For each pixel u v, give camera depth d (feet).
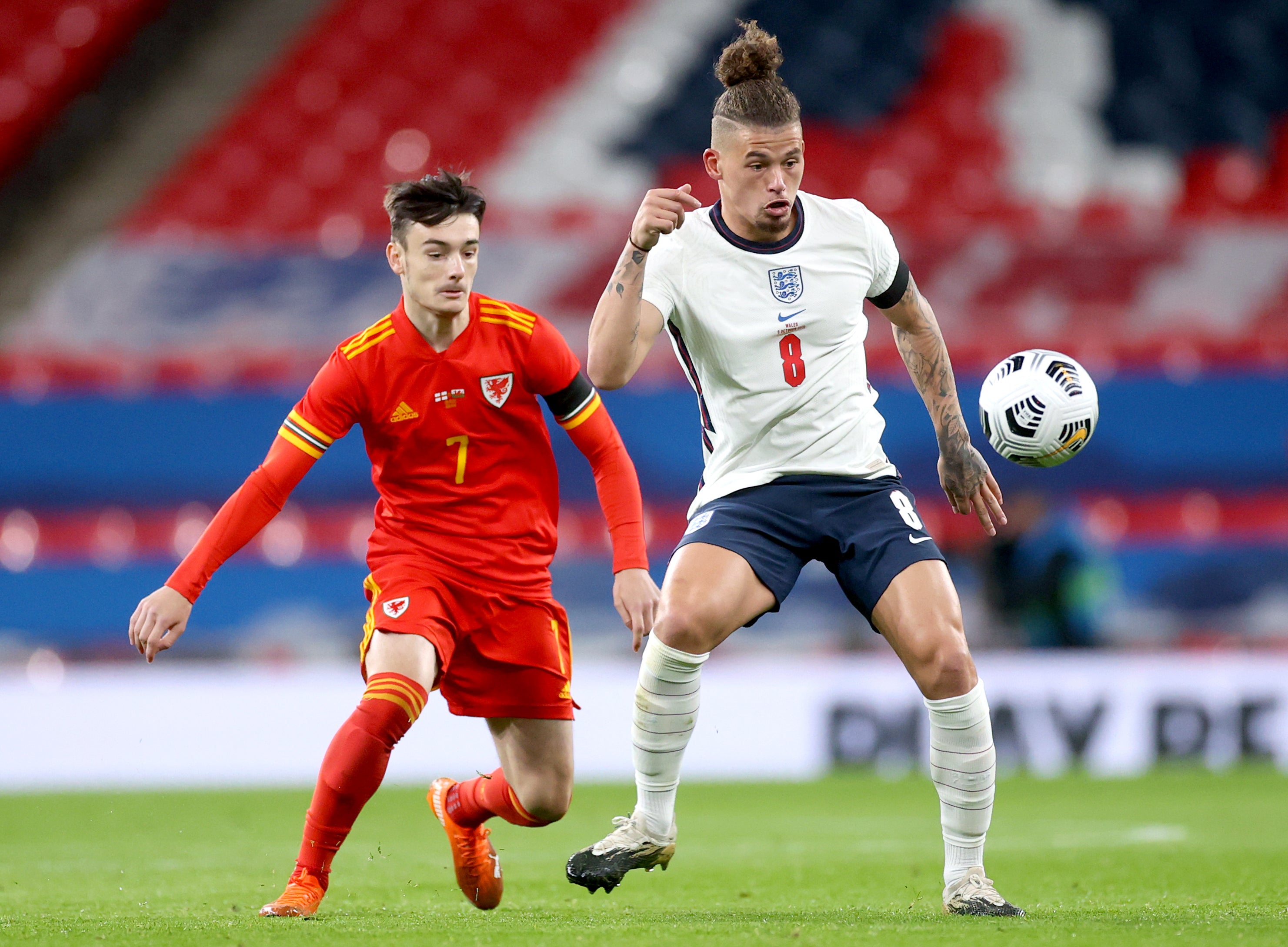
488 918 49.49
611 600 169.68
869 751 139.03
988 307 189.37
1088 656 138.51
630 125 211.00
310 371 181.37
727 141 50.52
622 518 51.62
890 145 210.79
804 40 218.18
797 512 51.60
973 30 218.79
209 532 49.34
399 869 71.36
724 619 50.49
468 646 52.19
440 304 48.70
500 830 94.32
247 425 175.32
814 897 58.29
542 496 53.01
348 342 51.13
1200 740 138.31
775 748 138.92
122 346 184.14
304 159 211.20
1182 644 169.89
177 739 133.39
